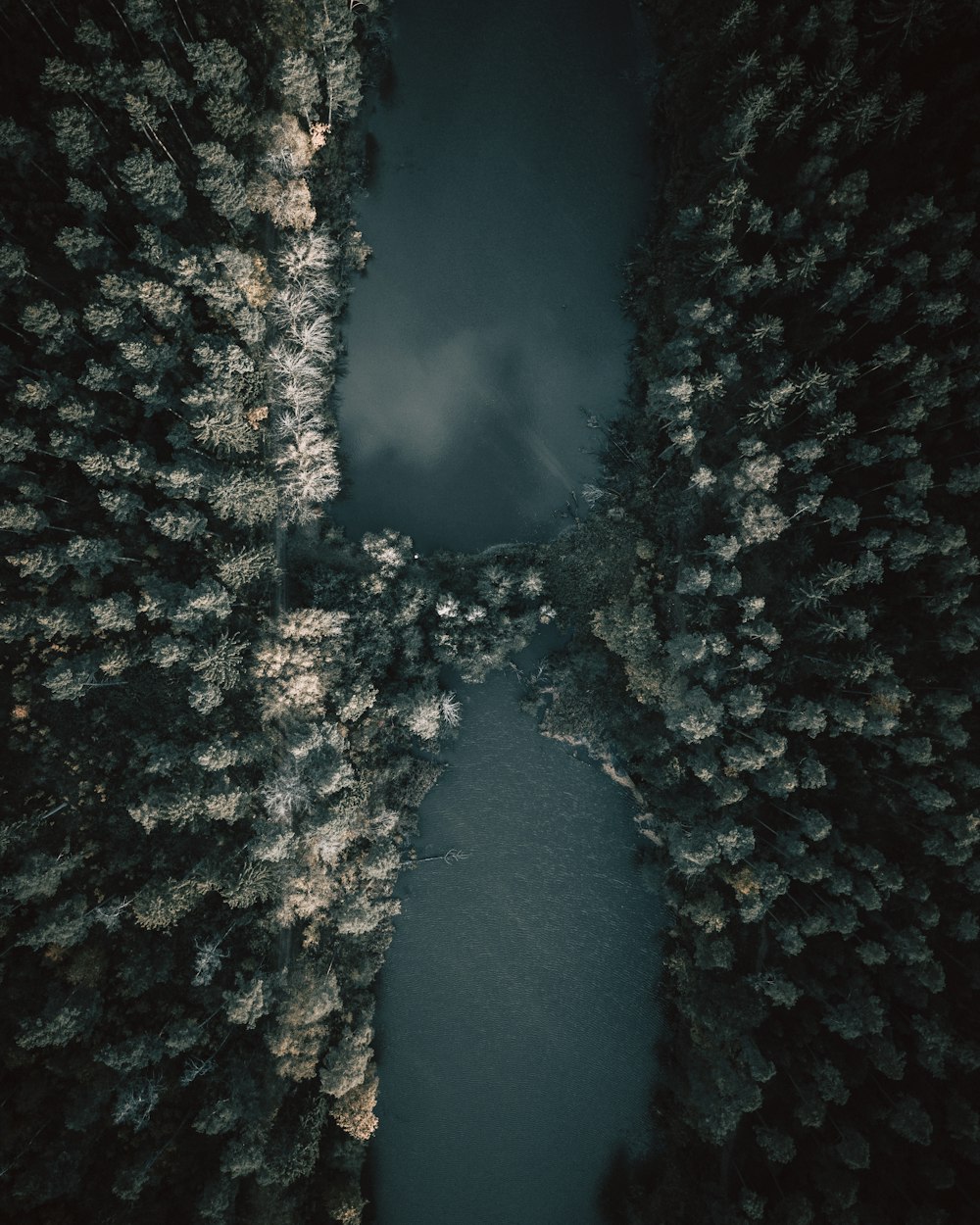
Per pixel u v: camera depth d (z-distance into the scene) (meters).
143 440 67.12
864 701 67.31
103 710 67.00
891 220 65.12
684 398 67.00
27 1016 59.66
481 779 75.50
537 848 76.00
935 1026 63.56
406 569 73.38
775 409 66.88
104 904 63.94
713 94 68.81
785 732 70.00
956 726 65.44
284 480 70.31
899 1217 64.25
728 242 66.38
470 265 76.38
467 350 76.19
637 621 67.88
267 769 68.81
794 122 64.62
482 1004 74.94
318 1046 64.44
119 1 65.88
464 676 74.12
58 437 62.22
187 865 66.56
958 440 67.69
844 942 67.81
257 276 67.62
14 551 64.44
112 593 67.12
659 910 74.94
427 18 75.81
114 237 67.00
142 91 64.62
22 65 65.31
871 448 65.81
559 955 75.38
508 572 73.44
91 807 65.88
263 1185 61.50
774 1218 64.81
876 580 68.00
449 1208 72.88
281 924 67.69
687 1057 70.31
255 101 71.06
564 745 75.31
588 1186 73.50
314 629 68.06
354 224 74.75
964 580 66.69
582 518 75.69
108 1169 60.41
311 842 67.19
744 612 68.88
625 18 76.38
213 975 65.31
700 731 65.12
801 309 68.75
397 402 75.69
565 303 76.50
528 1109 74.31
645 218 76.38
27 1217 57.34
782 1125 67.75
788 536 71.38
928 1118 62.31
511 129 76.75
